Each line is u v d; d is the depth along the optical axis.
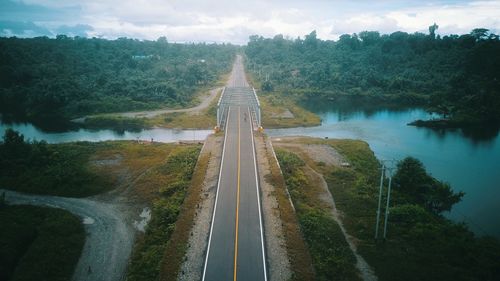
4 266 44.00
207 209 52.72
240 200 55.22
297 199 59.81
